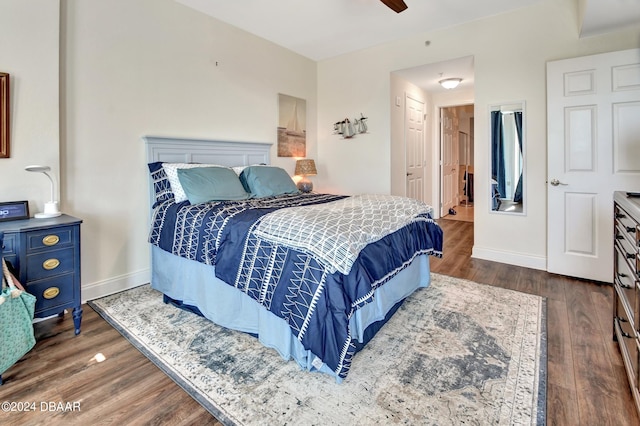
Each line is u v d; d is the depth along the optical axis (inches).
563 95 116.6
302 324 62.7
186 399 59.6
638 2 92.7
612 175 110.5
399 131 179.0
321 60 187.8
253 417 55.0
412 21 138.4
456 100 222.5
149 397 60.2
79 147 99.3
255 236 75.0
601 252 113.7
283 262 68.2
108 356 73.0
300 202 105.1
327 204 95.4
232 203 100.7
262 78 156.3
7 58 82.0
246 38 147.4
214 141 133.7
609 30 110.4
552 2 121.2
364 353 72.9
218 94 136.9
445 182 253.6
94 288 104.6
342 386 62.2
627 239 61.8
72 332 83.3
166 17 118.4
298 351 67.9
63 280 79.7
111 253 108.3
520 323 85.4
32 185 87.4
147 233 116.6
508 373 65.3
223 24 137.4
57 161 91.4
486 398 58.5
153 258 108.0
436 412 55.4
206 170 110.6
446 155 254.7
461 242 173.9
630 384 57.5
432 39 148.9
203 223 87.8
